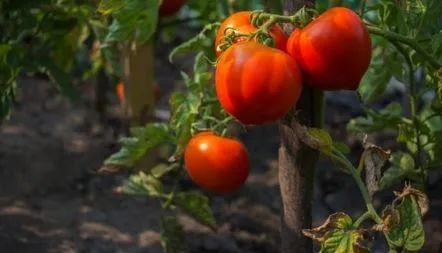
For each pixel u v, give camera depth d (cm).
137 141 142
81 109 259
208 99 140
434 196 208
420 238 111
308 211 122
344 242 111
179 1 162
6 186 203
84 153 225
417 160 141
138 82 189
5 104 158
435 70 123
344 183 216
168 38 240
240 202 204
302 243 123
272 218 196
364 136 119
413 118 138
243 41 109
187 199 152
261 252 182
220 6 191
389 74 145
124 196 199
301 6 115
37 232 180
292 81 106
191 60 317
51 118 253
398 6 125
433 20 128
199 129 137
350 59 106
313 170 121
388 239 112
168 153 204
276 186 214
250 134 248
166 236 153
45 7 162
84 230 182
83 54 275
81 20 166
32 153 222
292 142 120
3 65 157
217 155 129
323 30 106
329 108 273
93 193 201
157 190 153
